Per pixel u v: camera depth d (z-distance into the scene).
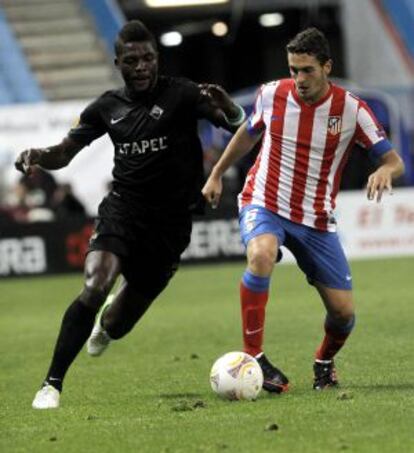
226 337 43.28
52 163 28.97
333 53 125.12
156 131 28.27
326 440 21.94
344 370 32.12
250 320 27.84
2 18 109.44
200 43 133.88
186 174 28.80
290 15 127.56
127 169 28.61
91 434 23.80
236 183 79.31
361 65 111.12
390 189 27.31
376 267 71.94
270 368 27.94
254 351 28.02
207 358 37.31
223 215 78.44
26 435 24.17
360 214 79.50
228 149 28.66
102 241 28.33
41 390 27.86
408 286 59.47
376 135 27.78
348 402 26.09
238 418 24.61
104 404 28.17
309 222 28.06
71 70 104.38
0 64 103.69
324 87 27.50
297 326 44.66
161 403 27.86
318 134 27.67
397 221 79.75
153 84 28.20
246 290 27.75
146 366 35.91
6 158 79.88
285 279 67.62
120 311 30.44
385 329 42.28
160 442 22.59
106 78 104.12
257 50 134.00
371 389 28.30
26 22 109.19
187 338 43.38
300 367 33.62
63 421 25.67
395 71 108.31
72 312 27.61
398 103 94.88
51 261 76.56
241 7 116.62
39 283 72.25
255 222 28.00
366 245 79.50
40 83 102.44
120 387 31.39
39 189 80.25
